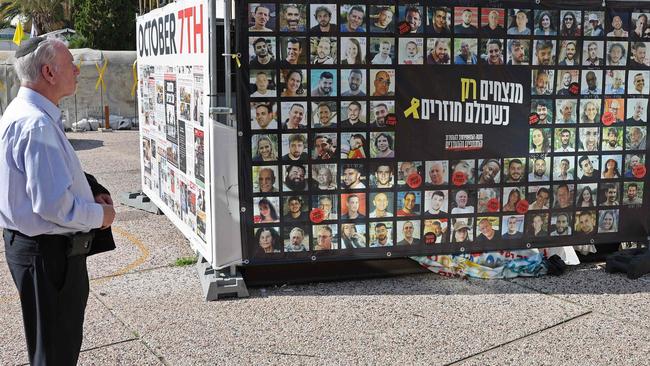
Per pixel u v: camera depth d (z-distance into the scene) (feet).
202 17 15.60
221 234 15.62
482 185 17.03
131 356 12.71
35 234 9.02
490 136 16.90
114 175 33.12
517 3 16.57
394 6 15.87
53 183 8.66
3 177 8.84
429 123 16.47
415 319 14.52
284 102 15.60
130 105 58.39
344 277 16.99
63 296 9.29
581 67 17.16
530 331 13.87
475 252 17.31
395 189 16.53
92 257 19.15
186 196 18.07
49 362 9.30
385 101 16.15
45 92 9.08
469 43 16.43
